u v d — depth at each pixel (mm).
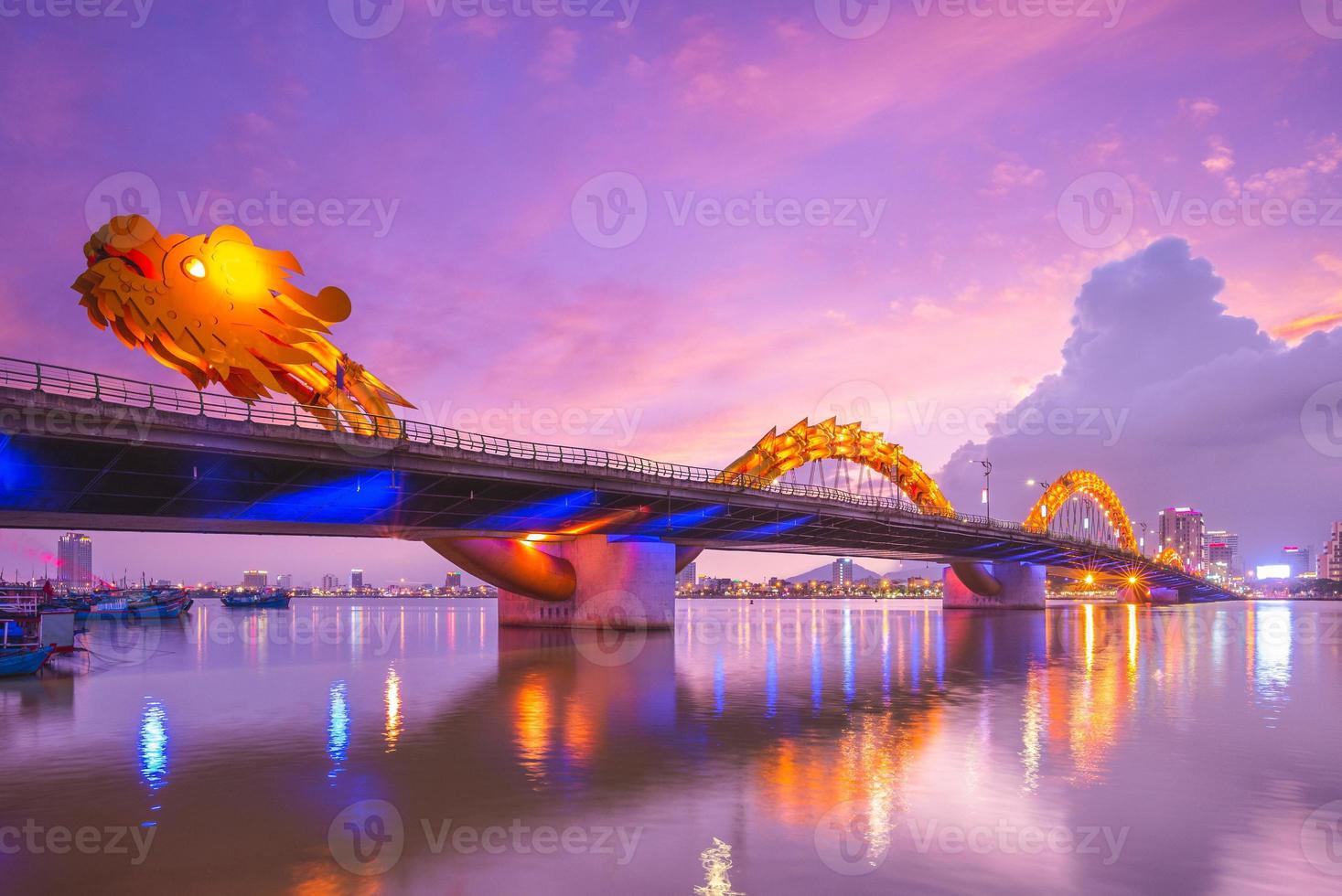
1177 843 16656
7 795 20484
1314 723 29594
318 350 52250
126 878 15117
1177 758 23891
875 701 35062
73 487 40562
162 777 22156
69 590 163500
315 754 24828
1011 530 132625
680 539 87062
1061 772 22328
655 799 19766
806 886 14594
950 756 24172
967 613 155750
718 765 23172
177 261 46500
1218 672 47469
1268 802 19453
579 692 38250
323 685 42000
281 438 43844
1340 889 14500
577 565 78625
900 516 101938
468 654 60375
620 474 65688
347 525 58344
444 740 26938
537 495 62156
